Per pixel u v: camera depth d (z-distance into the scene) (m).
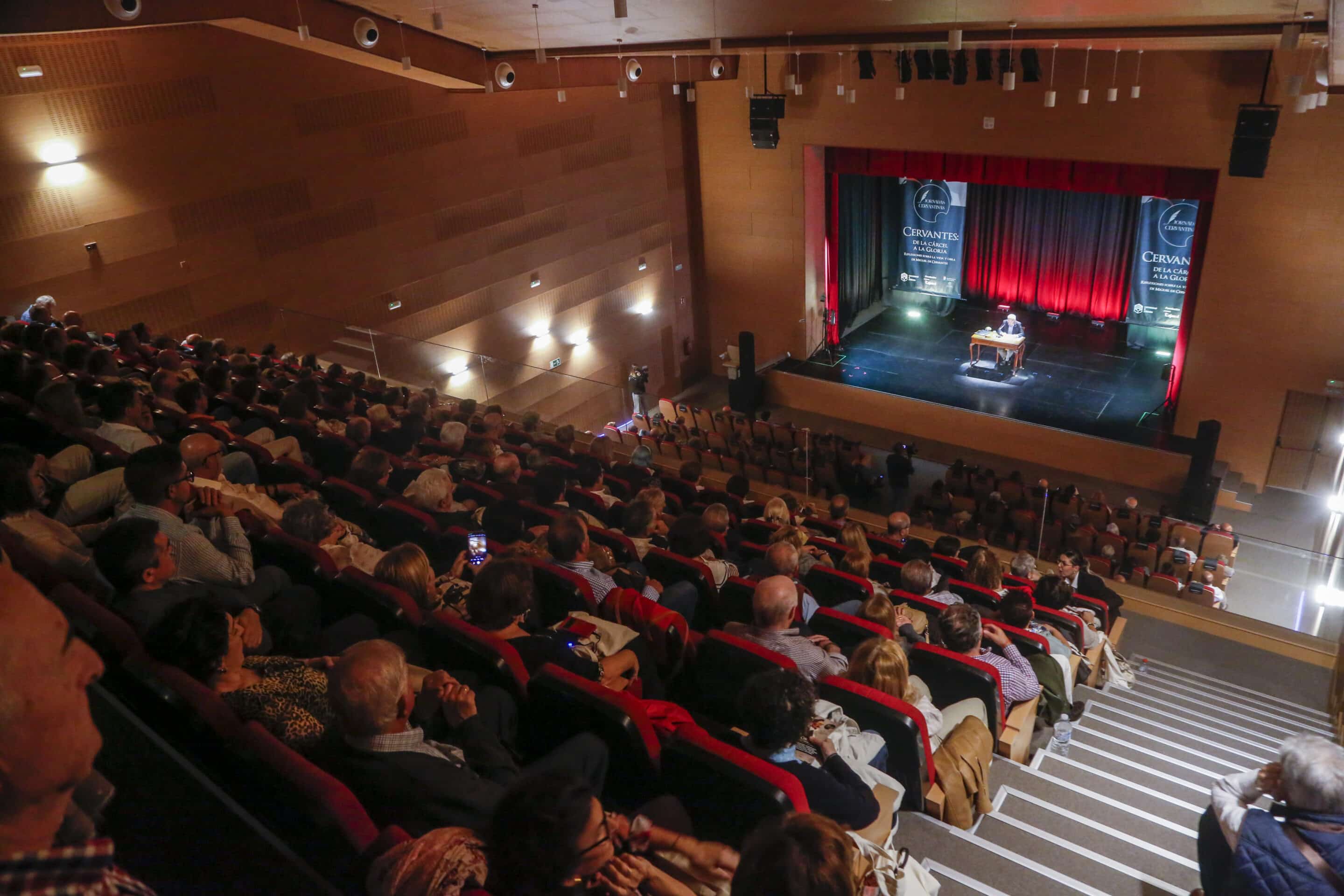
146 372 7.70
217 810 1.43
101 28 7.42
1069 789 4.20
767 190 17.80
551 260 15.76
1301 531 13.94
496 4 8.61
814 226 17.84
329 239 12.41
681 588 4.45
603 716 2.68
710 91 17.53
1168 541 9.87
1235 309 14.23
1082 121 14.28
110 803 1.49
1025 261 18.84
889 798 3.04
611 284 17.11
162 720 2.43
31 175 9.59
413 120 13.08
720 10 8.82
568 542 4.05
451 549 4.66
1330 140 12.66
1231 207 13.69
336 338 11.50
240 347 9.86
